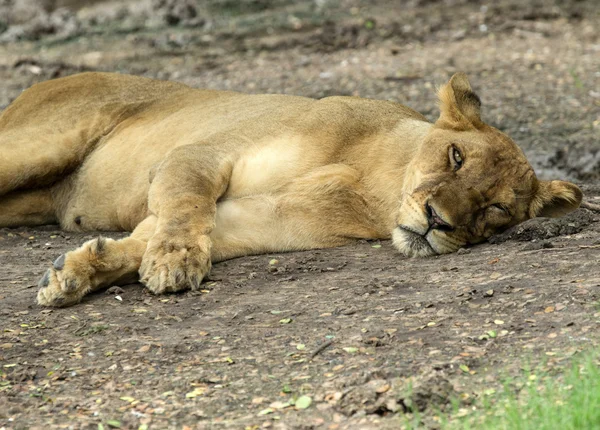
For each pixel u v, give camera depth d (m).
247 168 11.58
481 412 6.83
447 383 7.22
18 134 13.59
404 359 7.89
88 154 13.64
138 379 8.01
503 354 7.79
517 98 20.61
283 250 11.68
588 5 28.91
